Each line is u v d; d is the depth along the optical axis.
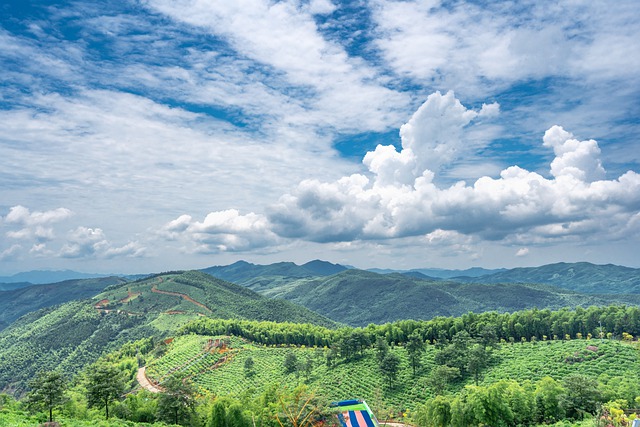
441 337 176.50
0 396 97.75
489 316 188.00
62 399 86.38
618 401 82.56
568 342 158.00
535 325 177.25
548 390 90.31
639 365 123.00
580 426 76.31
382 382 147.88
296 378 165.88
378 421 101.06
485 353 145.88
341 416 95.19
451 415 92.25
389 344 189.88
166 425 88.56
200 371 195.88
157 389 180.50
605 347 141.12
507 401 90.44
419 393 134.25
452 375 129.62
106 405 93.56
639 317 165.12
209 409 97.31
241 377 179.62
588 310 180.00
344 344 175.88
